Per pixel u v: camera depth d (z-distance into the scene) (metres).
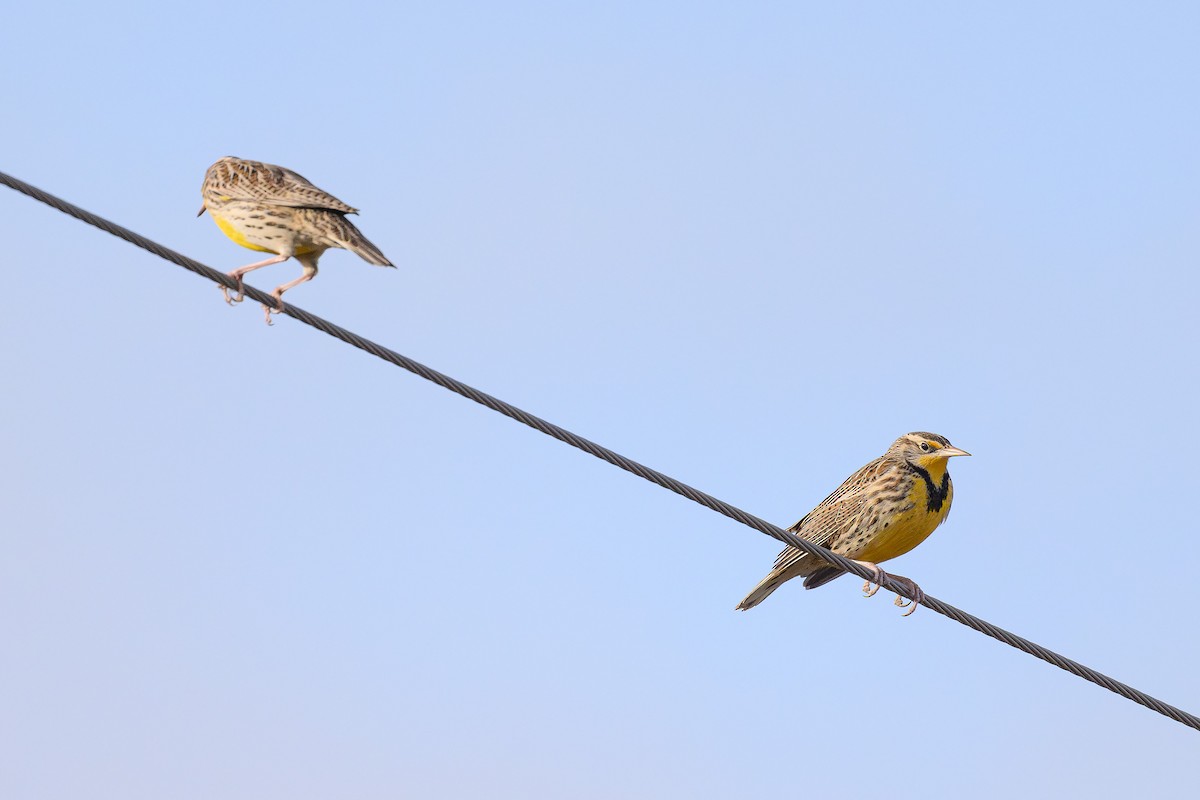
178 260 11.52
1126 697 13.31
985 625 13.18
